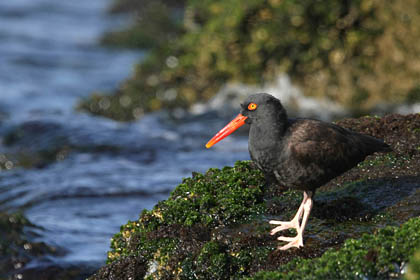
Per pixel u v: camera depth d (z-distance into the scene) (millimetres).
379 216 7355
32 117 18125
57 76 26016
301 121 7406
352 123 9492
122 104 19703
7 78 24922
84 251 10359
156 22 35531
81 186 13469
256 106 7348
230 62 19828
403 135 9078
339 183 8359
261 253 7102
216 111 19172
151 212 8016
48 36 34531
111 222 11680
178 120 18766
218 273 7031
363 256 6230
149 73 21141
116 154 15742
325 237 7164
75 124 17422
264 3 19484
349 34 18922
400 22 18859
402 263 6148
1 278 9484
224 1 20812
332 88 19031
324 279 6137
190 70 20359
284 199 8094
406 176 8141
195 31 21688
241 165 8602
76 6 44594
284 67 19297
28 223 10859
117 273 7582
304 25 19156
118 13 42406
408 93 18641
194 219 7707
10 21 37938
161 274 7289
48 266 9758
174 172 14352
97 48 32594
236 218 7707
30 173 14633
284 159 7203
